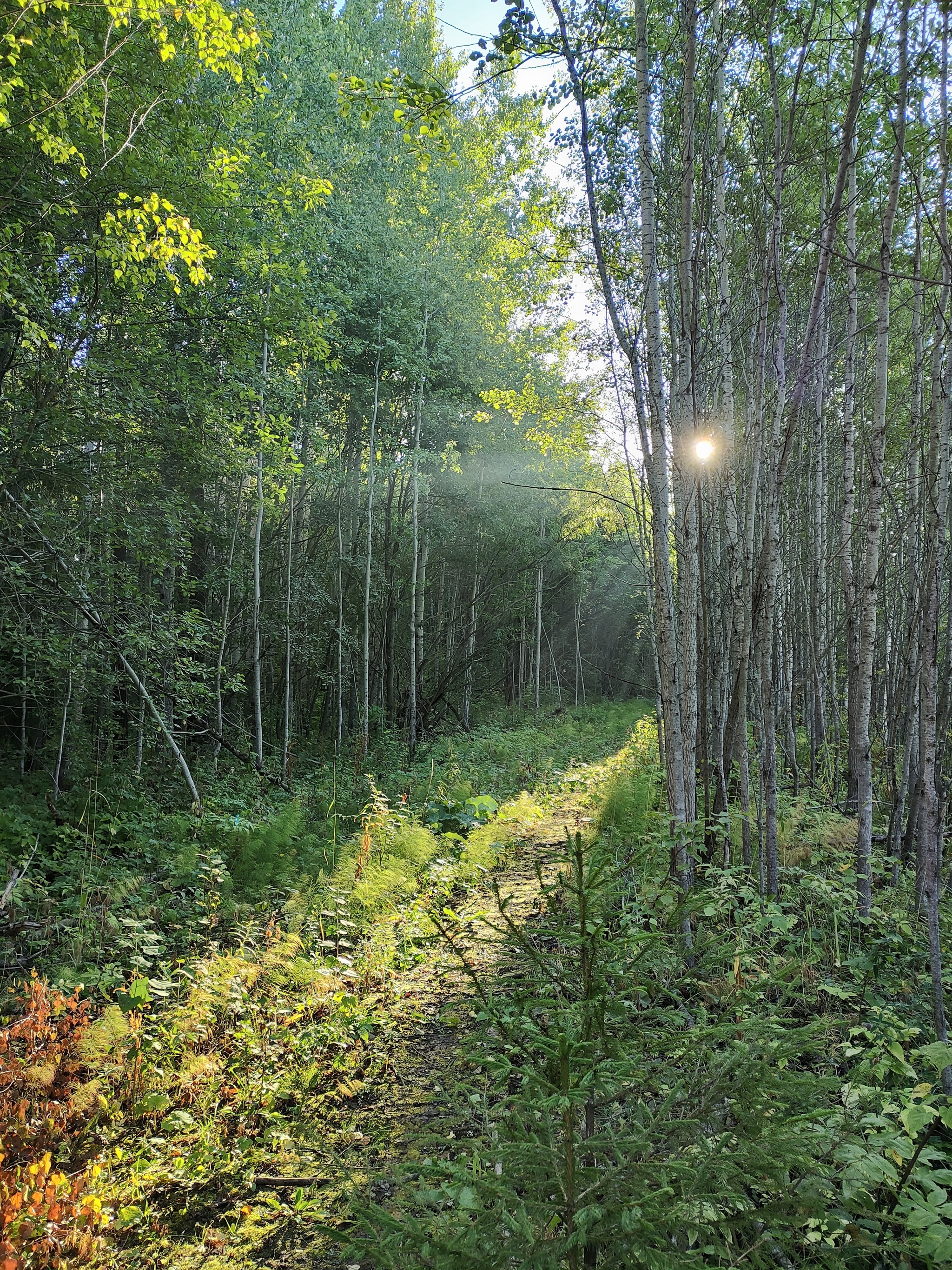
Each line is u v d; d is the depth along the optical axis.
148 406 8.76
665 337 7.47
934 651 3.52
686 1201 1.75
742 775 5.52
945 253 3.39
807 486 9.20
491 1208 1.93
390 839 7.49
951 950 4.20
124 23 6.12
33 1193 2.74
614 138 6.82
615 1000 2.13
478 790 11.58
